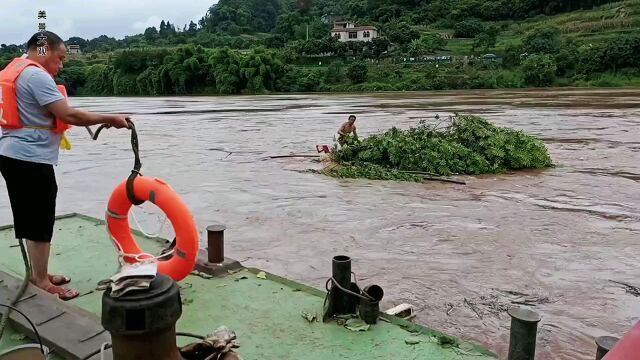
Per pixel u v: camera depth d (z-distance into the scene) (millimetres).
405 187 11711
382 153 13859
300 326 3449
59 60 4004
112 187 11688
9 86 3633
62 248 4941
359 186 11805
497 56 81062
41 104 3629
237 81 75938
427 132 14586
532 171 13609
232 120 29984
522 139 14125
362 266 6539
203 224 8531
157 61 84625
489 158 13711
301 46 89188
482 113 30594
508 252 7082
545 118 27234
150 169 13984
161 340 2246
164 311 2203
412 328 3418
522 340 2869
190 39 132250
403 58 84688
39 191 3729
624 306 5375
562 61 71062
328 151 15914
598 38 78062
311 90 76500
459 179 12586
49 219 3814
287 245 7379
